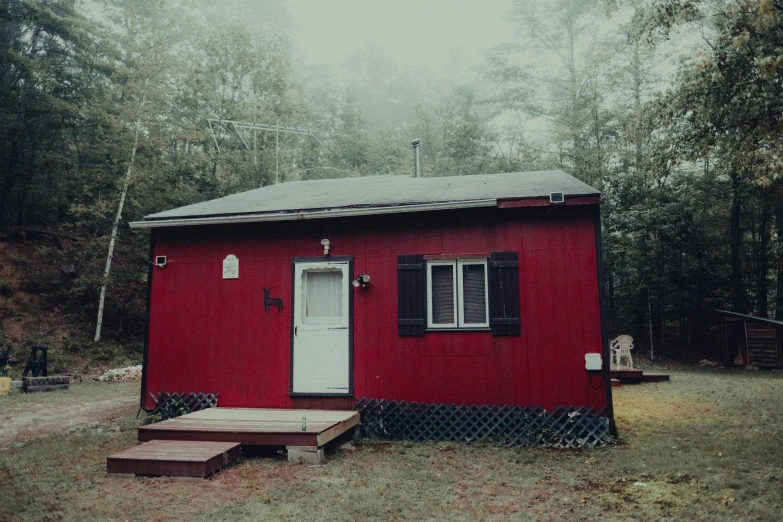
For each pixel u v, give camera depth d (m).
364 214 7.16
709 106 9.26
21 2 18.27
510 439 6.57
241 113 25.64
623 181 20.34
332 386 7.29
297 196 8.78
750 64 8.37
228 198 9.46
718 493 4.50
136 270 18.56
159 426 6.12
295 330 7.50
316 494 4.64
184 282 8.03
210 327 7.84
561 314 6.69
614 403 9.61
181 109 24.05
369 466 5.57
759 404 9.17
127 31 18.62
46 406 9.55
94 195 18.38
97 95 20.44
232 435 5.89
